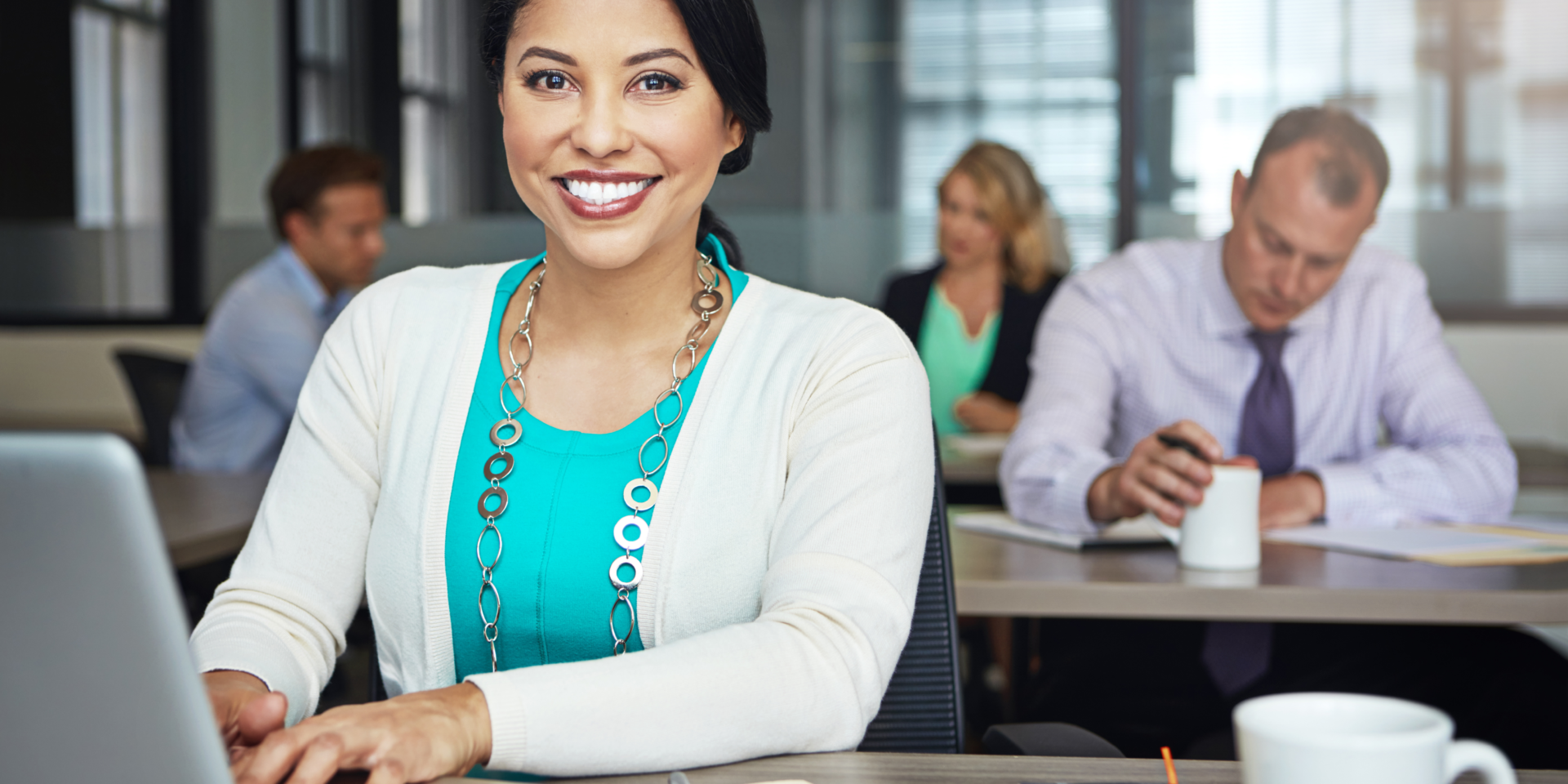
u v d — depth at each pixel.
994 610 1.27
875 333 0.95
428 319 1.01
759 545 0.91
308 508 0.96
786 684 0.76
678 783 0.67
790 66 4.17
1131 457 1.43
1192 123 4.04
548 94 0.90
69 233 4.43
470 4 4.21
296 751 0.63
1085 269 2.02
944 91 4.14
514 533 0.91
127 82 4.41
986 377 3.22
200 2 4.41
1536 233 3.87
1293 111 1.76
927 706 1.00
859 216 4.17
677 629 0.90
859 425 0.90
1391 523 1.62
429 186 4.31
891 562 0.86
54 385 4.44
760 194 4.18
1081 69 4.08
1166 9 4.02
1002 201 3.19
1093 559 1.41
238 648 0.84
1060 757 0.76
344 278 3.09
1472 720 1.48
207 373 2.94
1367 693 1.54
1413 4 3.88
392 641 0.94
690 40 0.90
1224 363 1.88
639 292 0.95
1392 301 1.88
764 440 0.93
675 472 0.92
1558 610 1.19
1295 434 1.88
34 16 4.40
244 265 4.44
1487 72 3.87
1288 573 1.30
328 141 4.36
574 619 0.90
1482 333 3.89
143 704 0.47
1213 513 1.33
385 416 0.99
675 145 0.90
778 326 0.97
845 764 0.75
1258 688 1.59
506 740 0.69
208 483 2.20
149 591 0.46
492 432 0.95
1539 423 3.89
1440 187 3.91
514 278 1.01
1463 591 1.20
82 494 0.45
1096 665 1.64
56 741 0.48
